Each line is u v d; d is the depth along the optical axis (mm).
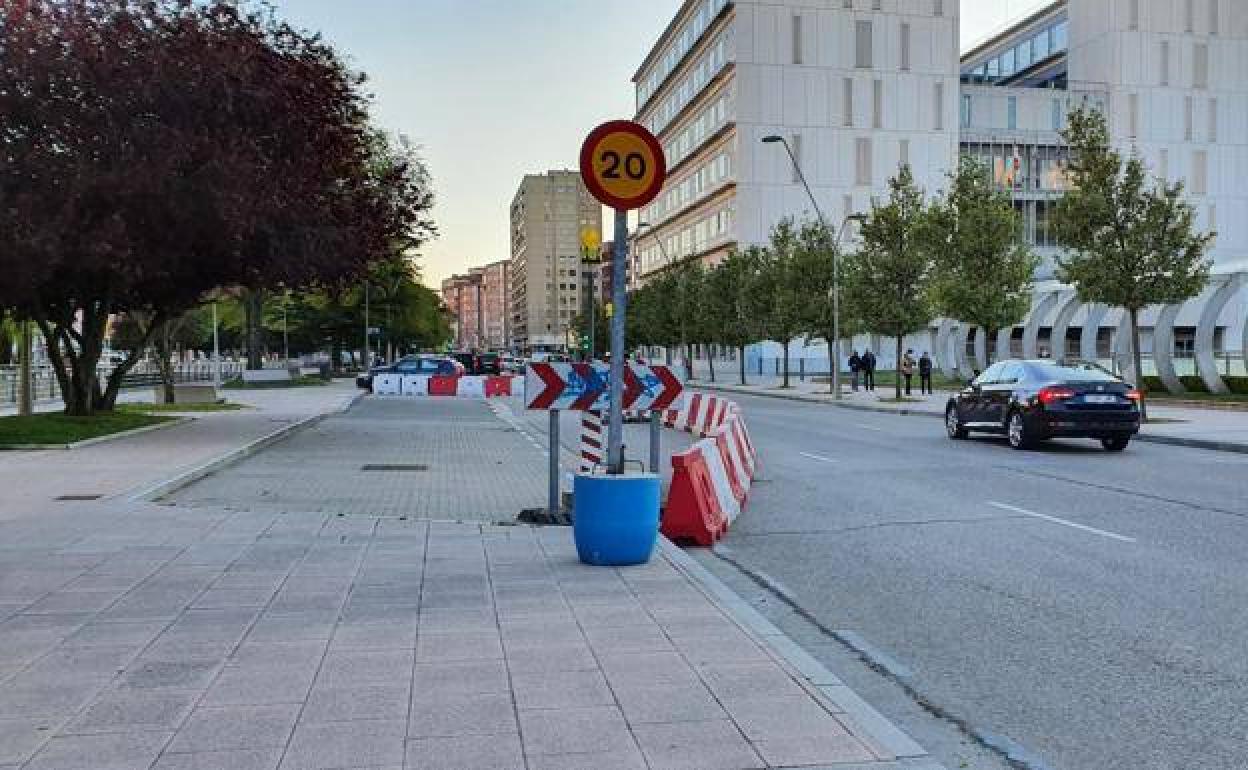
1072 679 5496
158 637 5770
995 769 4281
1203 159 78312
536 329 160250
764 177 70875
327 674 5105
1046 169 78125
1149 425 22984
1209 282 32688
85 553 8172
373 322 69250
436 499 12164
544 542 8766
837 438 21625
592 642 5688
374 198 23594
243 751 4109
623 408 10508
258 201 18312
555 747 4160
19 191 16906
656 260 99938
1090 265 24859
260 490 12898
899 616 6867
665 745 4188
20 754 4074
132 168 16969
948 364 52719
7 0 17156
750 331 53188
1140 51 77625
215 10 19281
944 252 36531
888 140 72188
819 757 4078
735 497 11289
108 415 22656
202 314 85125
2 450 16562
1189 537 9664
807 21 71125
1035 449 18859
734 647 5602
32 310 20984
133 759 4027
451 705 4652
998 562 8609
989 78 95812
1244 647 6047
